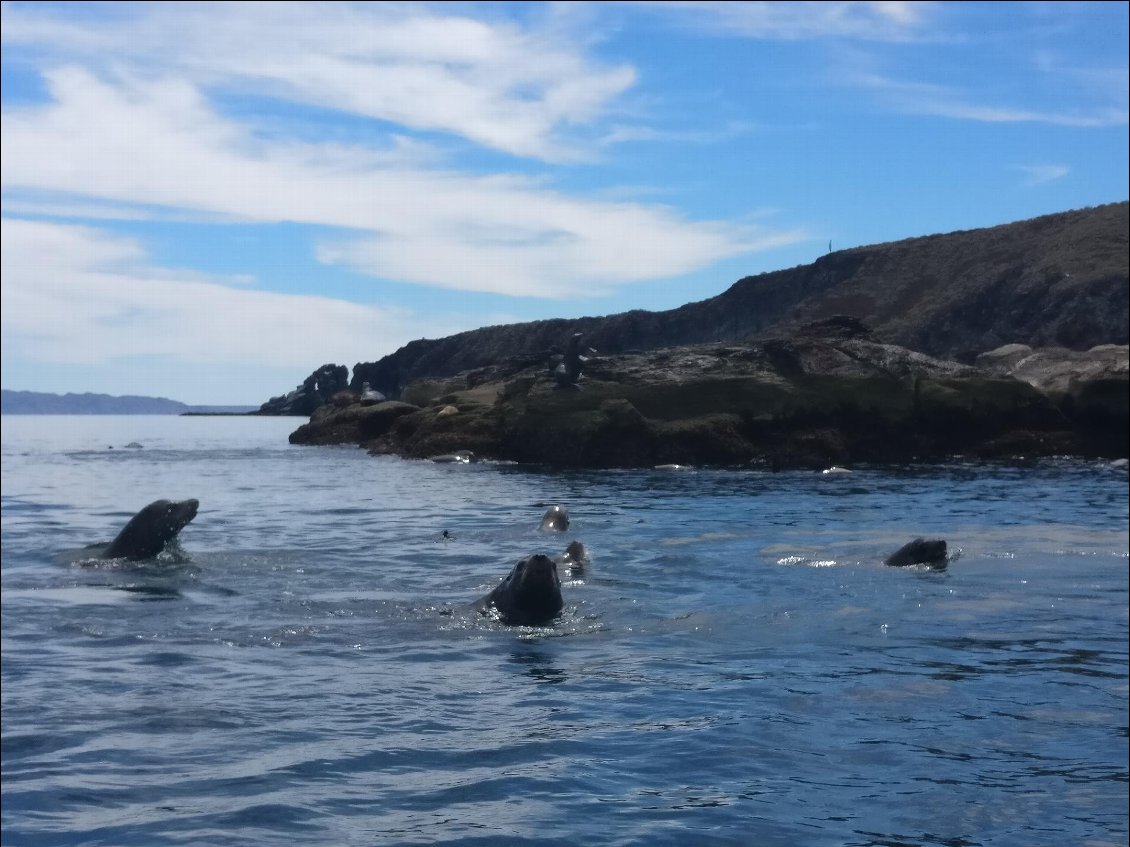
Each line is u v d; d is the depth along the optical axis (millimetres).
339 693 8328
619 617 11156
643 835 5688
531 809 6023
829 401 33625
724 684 8609
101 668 9000
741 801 6160
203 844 5508
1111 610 11477
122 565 14242
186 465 35469
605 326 95938
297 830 5703
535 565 11031
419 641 10109
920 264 93562
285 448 46156
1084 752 7016
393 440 41000
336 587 12781
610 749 7043
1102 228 85188
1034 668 9109
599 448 32500
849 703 8078
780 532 17453
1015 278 84125
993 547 15664
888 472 29875
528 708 7949
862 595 12281
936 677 8812
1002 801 6184
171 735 7281
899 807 6090
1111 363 35906
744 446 32594
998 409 34406
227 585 12836
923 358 35781
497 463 34125
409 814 5945
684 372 34906
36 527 19062
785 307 95562
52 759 6781
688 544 16125
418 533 17688
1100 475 28734
